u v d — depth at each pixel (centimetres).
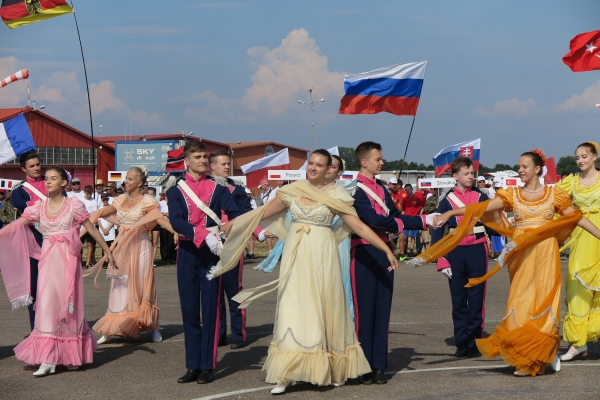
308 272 611
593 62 986
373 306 648
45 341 690
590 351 789
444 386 625
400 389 616
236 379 667
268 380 600
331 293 615
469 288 766
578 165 800
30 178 865
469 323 763
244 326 844
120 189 1844
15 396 612
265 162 2505
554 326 656
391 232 653
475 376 663
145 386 644
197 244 639
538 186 695
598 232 682
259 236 809
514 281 684
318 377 593
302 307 605
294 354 594
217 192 689
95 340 745
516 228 703
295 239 620
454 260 766
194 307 662
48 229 723
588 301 739
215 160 902
